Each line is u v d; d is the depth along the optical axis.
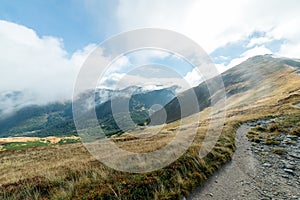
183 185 6.91
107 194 6.01
